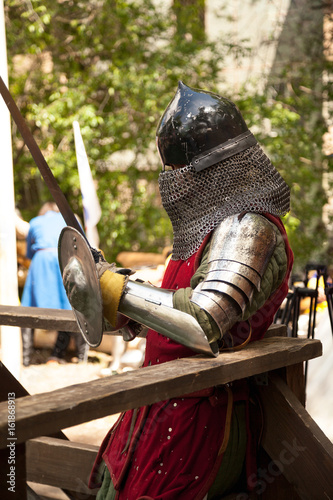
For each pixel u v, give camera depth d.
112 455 1.80
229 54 7.39
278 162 7.18
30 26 7.11
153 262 6.26
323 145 7.63
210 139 1.67
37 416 1.17
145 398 1.35
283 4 7.60
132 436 1.72
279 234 1.65
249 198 1.65
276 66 7.68
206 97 1.72
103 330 1.62
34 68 7.83
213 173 1.68
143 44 7.52
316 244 7.16
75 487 2.06
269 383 1.77
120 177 7.51
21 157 7.78
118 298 1.57
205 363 1.51
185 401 1.66
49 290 4.99
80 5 7.55
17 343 4.21
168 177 1.73
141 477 1.66
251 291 1.54
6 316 2.09
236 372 1.54
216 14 7.73
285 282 1.73
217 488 1.73
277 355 1.66
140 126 7.57
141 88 7.18
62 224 5.10
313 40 7.54
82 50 7.55
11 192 4.03
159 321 1.55
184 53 7.32
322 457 1.69
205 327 1.52
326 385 2.98
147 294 1.57
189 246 1.72
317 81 7.62
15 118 1.62
